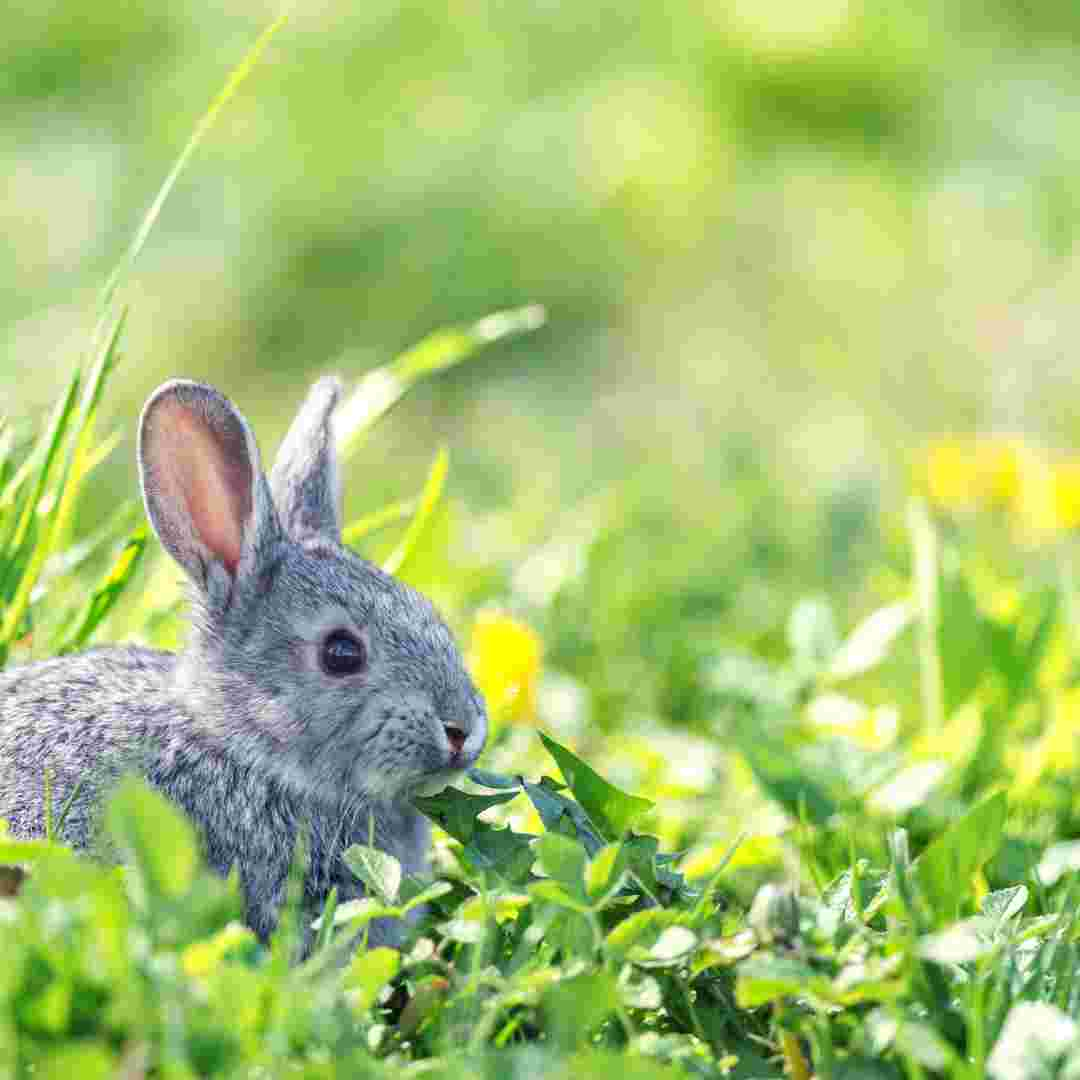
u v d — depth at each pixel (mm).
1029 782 7453
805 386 15812
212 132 18000
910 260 17312
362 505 12195
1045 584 9156
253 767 6344
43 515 7066
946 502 10914
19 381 10844
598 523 11062
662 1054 4680
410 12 19453
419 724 6383
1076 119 18797
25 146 18078
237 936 4641
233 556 6738
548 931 5156
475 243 16750
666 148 18109
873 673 9375
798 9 19406
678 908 5520
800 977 4711
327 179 17156
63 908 4305
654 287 16984
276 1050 4211
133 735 6285
